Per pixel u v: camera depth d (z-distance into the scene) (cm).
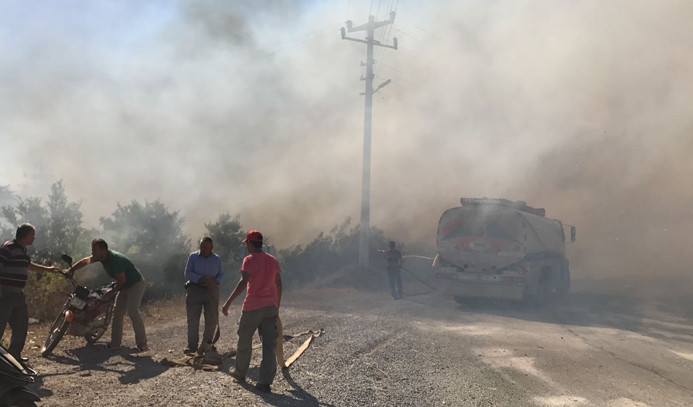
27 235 634
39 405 489
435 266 1678
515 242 1608
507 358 874
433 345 941
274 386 618
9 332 842
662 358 948
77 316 761
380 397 599
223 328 1016
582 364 859
